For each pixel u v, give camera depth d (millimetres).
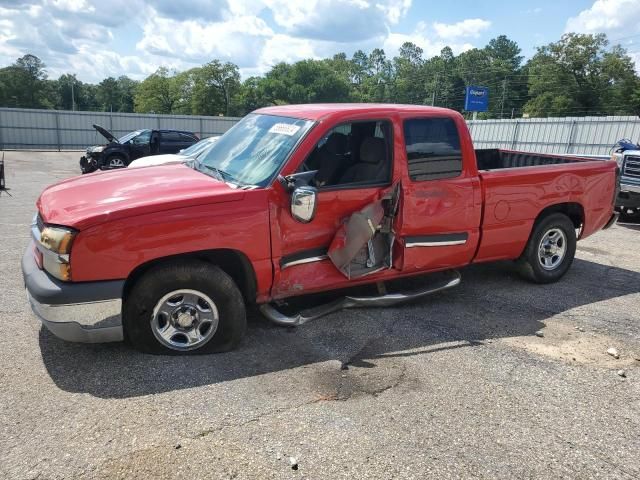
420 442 2957
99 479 2570
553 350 4207
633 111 73062
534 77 81938
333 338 4254
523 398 3471
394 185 4375
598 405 3428
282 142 4184
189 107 94688
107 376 3498
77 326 3432
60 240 3334
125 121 39438
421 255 4660
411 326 4566
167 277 3605
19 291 5102
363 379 3623
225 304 3801
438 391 3508
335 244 4125
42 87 109875
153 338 3719
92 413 3094
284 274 4051
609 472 2787
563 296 5473
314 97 112188
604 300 5395
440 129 4633
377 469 2721
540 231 5500
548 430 3133
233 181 4074
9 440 2830
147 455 2756
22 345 3914
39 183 15398
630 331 4633
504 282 5855
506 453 2900
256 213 3773
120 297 3469
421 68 121750
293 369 3717
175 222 3531
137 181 4125
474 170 4836
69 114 37750
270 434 2967
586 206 5785
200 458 2750
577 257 7133
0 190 13180
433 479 2668
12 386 3354
